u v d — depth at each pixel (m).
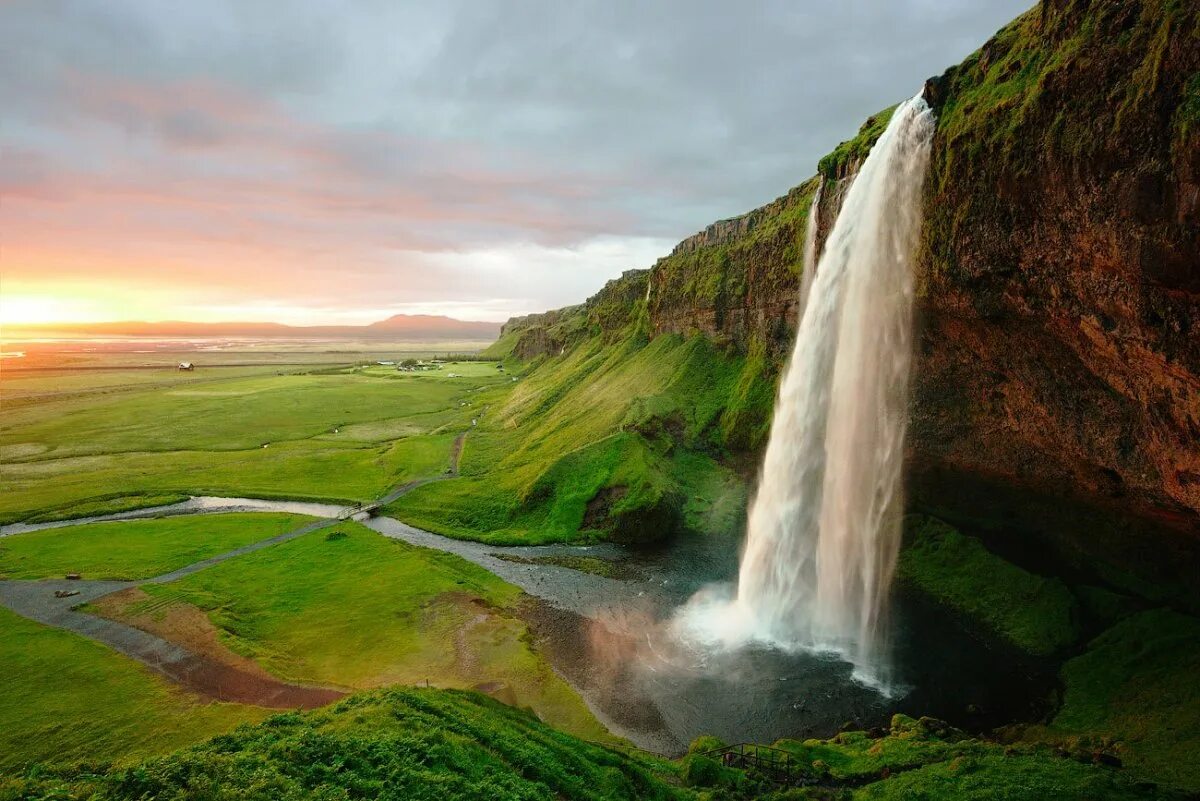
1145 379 27.69
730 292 91.44
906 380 44.19
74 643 41.47
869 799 23.53
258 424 127.19
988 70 34.72
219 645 41.16
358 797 17.44
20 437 115.44
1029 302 31.83
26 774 17.64
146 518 71.62
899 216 41.28
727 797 23.72
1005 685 36.72
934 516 51.91
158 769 17.39
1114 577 40.62
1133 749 27.39
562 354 186.12
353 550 59.72
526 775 21.75
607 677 38.34
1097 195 25.55
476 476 85.44
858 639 42.50
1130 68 24.31
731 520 65.25
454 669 38.66
